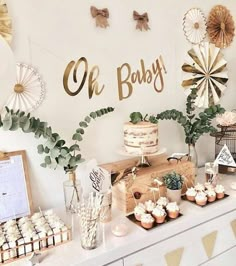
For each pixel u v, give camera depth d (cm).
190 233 111
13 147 112
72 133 125
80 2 119
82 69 123
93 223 90
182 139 164
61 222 98
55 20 114
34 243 89
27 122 101
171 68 152
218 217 120
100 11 124
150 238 99
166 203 112
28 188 113
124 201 115
